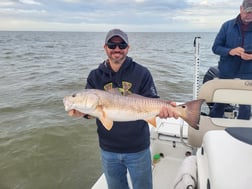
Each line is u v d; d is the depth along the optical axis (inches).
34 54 1256.8
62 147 279.6
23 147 281.3
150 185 114.7
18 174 236.8
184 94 456.1
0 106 402.9
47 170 240.7
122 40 99.3
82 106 95.9
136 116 97.8
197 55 186.1
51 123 337.1
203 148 100.2
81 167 243.0
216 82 132.4
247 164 75.2
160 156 166.6
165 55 1032.2
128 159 106.5
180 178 110.3
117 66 104.7
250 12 158.6
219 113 172.1
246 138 78.1
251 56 160.4
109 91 98.1
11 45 1993.1
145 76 105.6
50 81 583.5
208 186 82.1
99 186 128.4
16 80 602.5
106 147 107.6
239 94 131.5
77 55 1216.8
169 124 169.6
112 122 98.0
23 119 354.3
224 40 177.5
